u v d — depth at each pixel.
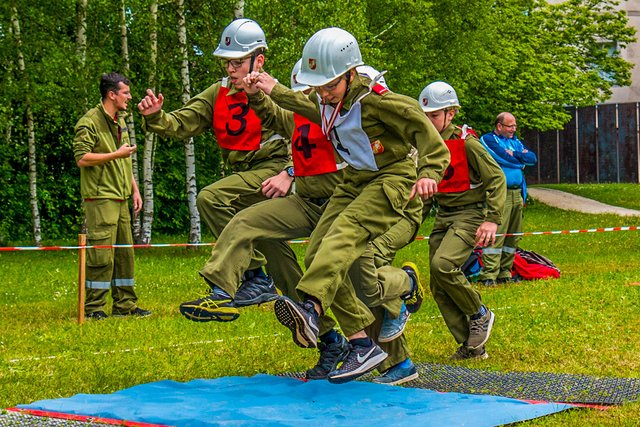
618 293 12.60
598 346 8.64
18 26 21.80
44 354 8.65
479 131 35.16
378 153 6.13
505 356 8.25
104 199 11.25
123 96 11.33
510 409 5.71
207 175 30.64
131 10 23.64
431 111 8.05
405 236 7.55
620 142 39.47
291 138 6.85
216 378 7.23
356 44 6.00
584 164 40.28
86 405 6.10
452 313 8.19
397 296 6.84
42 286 15.30
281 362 8.12
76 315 11.55
